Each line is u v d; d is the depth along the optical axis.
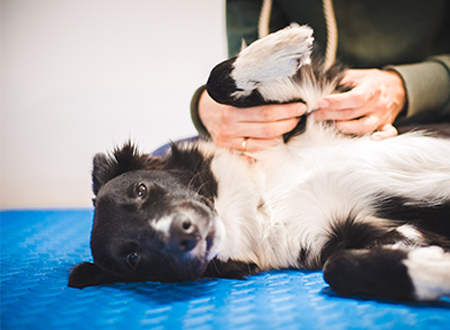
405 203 0.58
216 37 1.33
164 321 0.42
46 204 1.39
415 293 0.44
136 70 1.33
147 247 0.56
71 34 1.30
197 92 0.72
